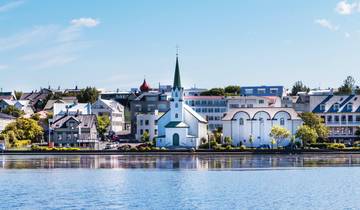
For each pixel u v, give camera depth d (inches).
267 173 5959.6
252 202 4131.4
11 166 6953.7
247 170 6299.2
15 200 4239.7
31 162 7573.8
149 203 4106.8
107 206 3991.1
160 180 5398.6
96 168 6663.4
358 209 3878.0
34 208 3922.2
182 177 5634.8
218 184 5083.7
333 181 5255.9
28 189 4803.2
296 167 6628.9
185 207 3951.8
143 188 4849.9
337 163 7185.0
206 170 6333.7
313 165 6899.6
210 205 4020.7
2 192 4628.4
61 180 5428.2
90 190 4741.6
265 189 4756.4
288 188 4810.5
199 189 4773.6
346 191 4633.4
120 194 4512.8
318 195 4434.1
